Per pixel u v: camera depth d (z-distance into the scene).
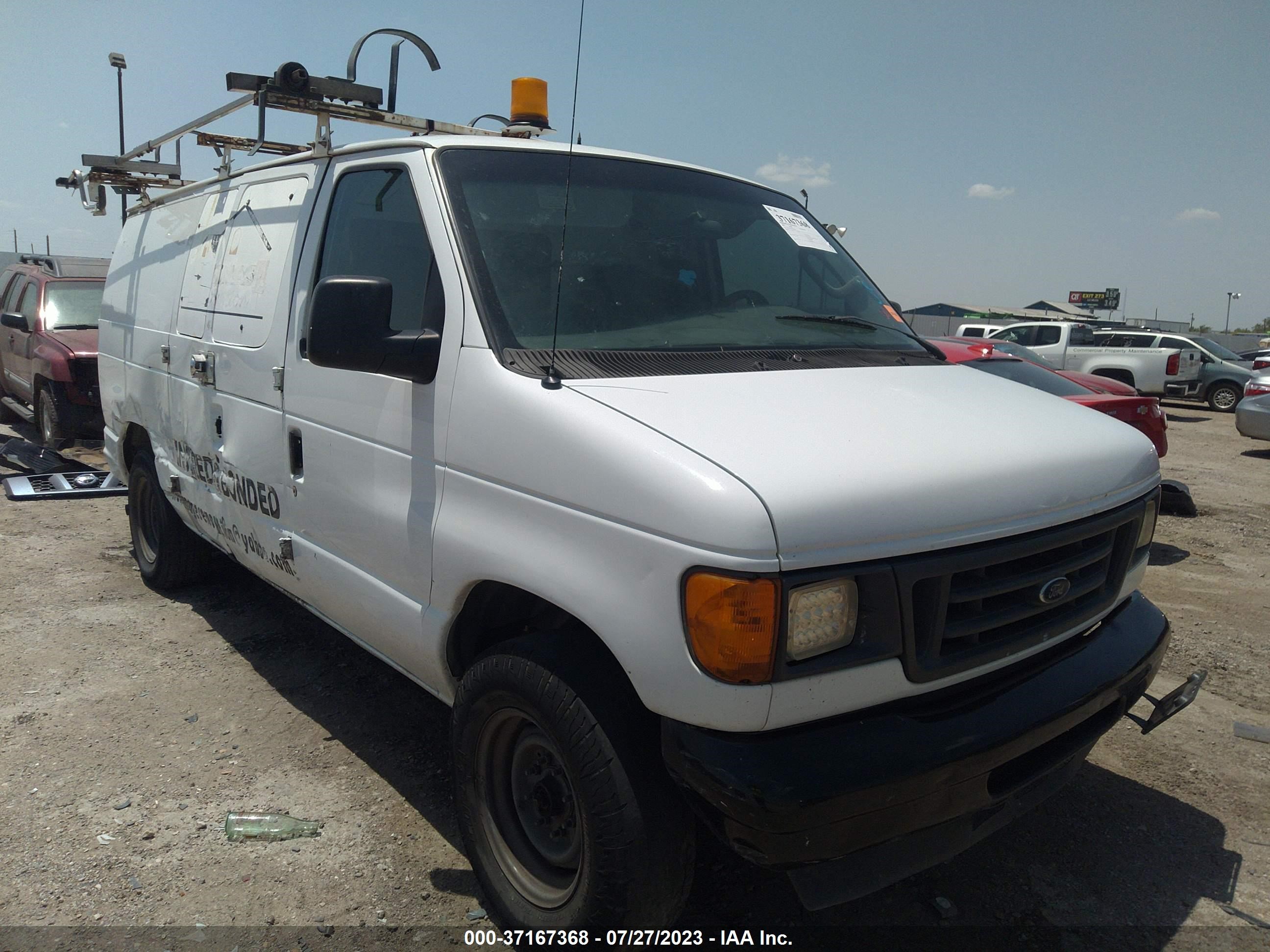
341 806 3.27
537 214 2.88
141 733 3.76
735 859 3.02
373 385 2.89
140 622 4.96
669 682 1.99
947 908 2.80
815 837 1.97
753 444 2.09
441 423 2.60
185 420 4.34
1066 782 2.73
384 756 3.62
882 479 2.06
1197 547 7.38
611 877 2.20
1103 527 2.48
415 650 2.82
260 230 3.79
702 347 2.72
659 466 2.02
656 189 3.27
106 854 2.96
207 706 4.01
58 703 3.99
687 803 2.19
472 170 2.89
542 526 2.29
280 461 3.46
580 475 2.18
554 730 2.27
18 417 11.57
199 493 4.30
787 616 1.90
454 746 2.68
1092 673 2.49
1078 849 3.13
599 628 2.12
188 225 4.64
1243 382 19.75
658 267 2.98
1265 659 4.86
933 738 2.10
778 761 1.96
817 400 2.43
